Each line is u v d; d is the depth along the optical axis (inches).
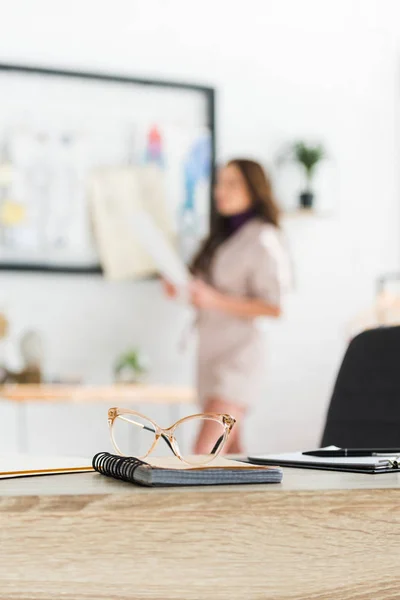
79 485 34.2
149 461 39.2
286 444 171.0
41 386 140.8
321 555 32.8
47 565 30.5
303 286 173.5
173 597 31.2
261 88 171.2
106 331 158.9
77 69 156.9
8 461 42.5
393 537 33.8
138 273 158.9
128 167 159.3
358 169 178.1
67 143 155.7
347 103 177.8
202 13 167.5
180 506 31.5
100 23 159.5
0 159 151.6
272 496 32.4
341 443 64.7
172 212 162.1
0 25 152.6
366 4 180.1
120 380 152.5
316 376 173.6
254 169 138.4
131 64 161.5
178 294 142.9
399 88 182.1
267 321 170.7
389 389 63.7
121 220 158.2
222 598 31.6
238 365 133.4
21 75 153.3
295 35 174.2
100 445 157.2
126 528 31.0
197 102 165.5
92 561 30.7
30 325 154.1
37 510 30.5
